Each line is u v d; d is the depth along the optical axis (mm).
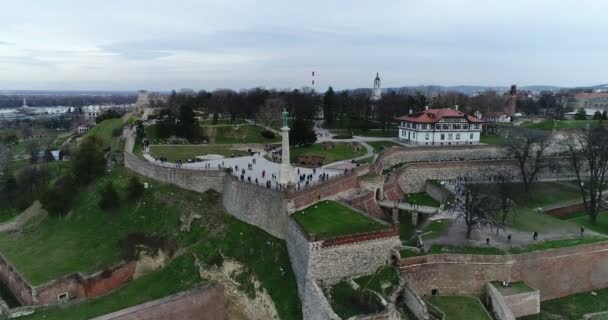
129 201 77438
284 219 57406
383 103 144125
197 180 75500
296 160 89062
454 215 64812
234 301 56094
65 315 51375
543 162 90625
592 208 67938
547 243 53688
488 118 155625
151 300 53938
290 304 50125
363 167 73750
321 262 47125
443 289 49812
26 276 59000
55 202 77625
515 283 49906
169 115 120188
